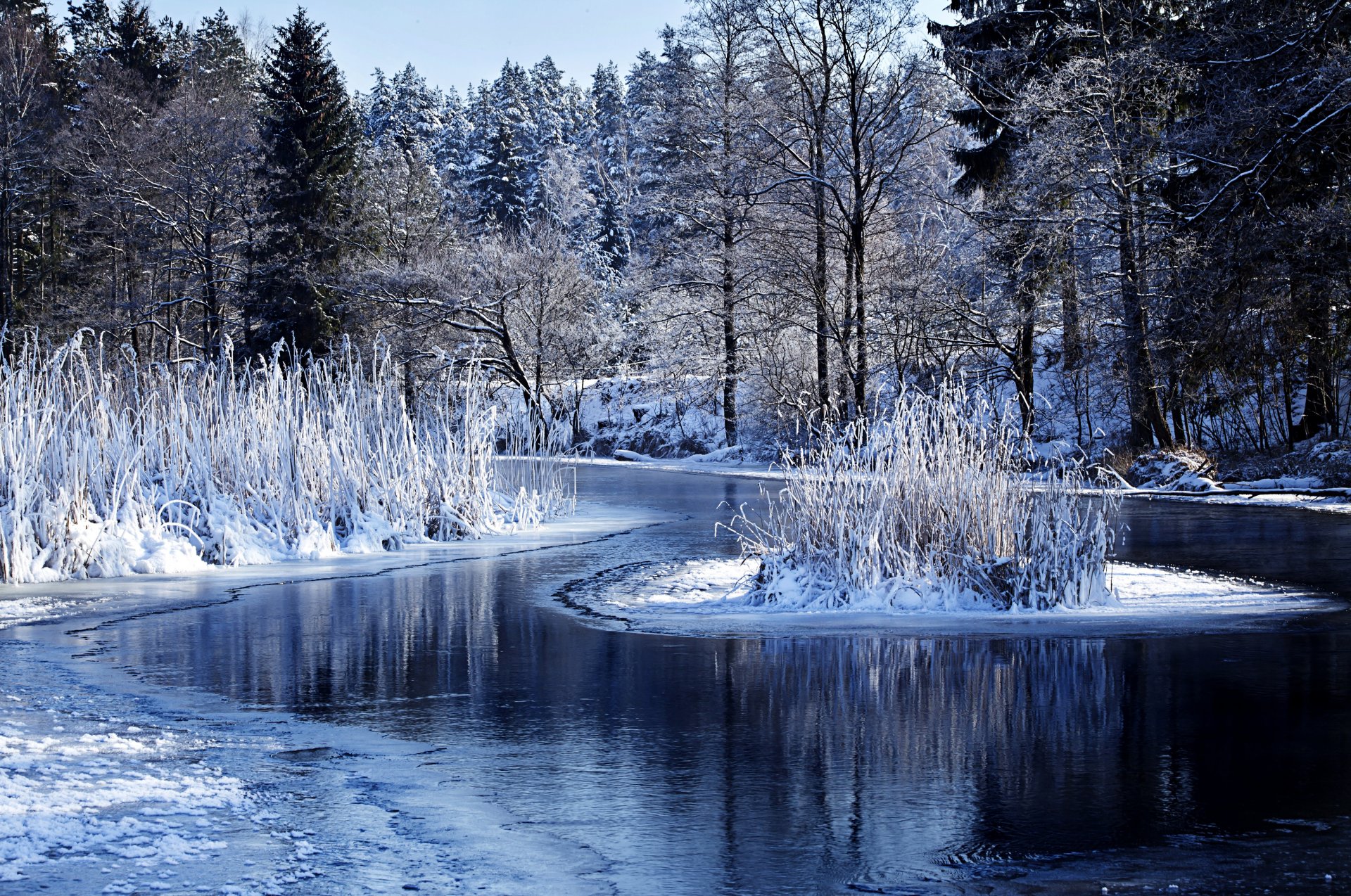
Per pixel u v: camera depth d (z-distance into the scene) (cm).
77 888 412
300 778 557
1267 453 3019
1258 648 860
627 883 424
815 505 1149
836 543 1130
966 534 1114
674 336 4947
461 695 742
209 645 923
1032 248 3303
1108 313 3278
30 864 436
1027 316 3469
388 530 1647
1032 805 511
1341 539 1580
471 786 545
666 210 4744
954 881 424
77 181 5450
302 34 5122
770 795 530
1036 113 3219
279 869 435
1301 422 3077
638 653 879
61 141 5247
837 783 546
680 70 4406
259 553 1493
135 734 646
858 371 3672
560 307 5600
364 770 571
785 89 3806
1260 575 1246
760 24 3766
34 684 780
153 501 1472
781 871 435
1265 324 2709
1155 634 929
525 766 579
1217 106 2839
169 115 5122
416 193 5734
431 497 1770
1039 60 3531
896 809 508
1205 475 2698
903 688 750
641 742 624
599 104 10681
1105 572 1175
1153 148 3025
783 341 4350
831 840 469
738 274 4509
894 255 3816
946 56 3619
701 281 4638
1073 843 462
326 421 1708
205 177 5050
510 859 448
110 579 1341
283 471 1587
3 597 1194
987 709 690
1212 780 545
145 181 5141
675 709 700
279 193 5016
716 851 457
